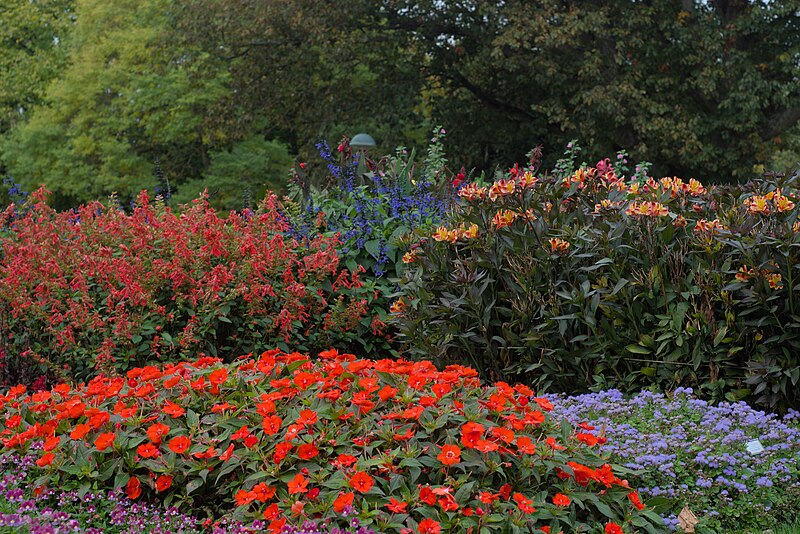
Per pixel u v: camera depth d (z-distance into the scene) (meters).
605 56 16.95
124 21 21.53
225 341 5.58
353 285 6.05
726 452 3.60
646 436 3.78
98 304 5.60
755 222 4.37
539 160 7.12
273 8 17.80
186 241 5.64
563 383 4.70
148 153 23.84
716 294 4.29
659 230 4.50
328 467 2.97
